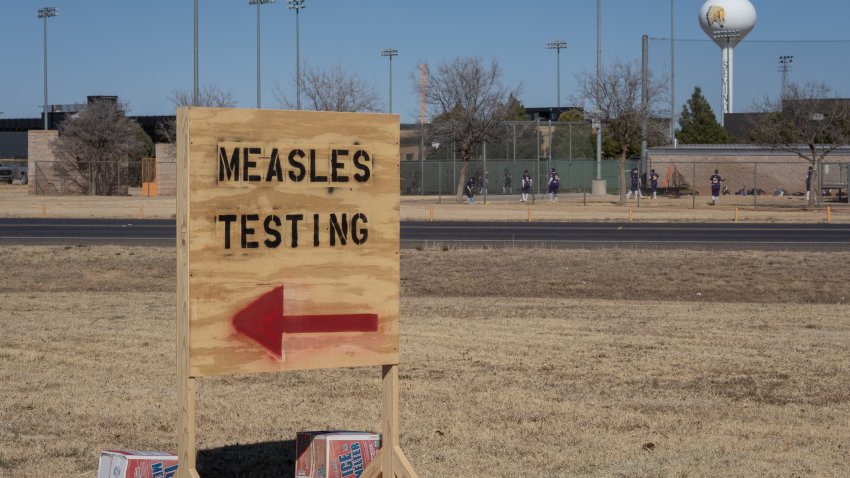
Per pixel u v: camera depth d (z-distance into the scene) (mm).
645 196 61781
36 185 65750
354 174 6152
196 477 5816
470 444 8094
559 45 93000
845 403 9570
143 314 15719
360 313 6180
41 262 23047
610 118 54812
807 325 14742
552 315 15828
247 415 9125
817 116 53312
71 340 13078
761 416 9047
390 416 6328
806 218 39906
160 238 30031
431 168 66312
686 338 13477
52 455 7668
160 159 68562
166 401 9570
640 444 8102
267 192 5945
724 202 54312
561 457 7703
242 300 5895
